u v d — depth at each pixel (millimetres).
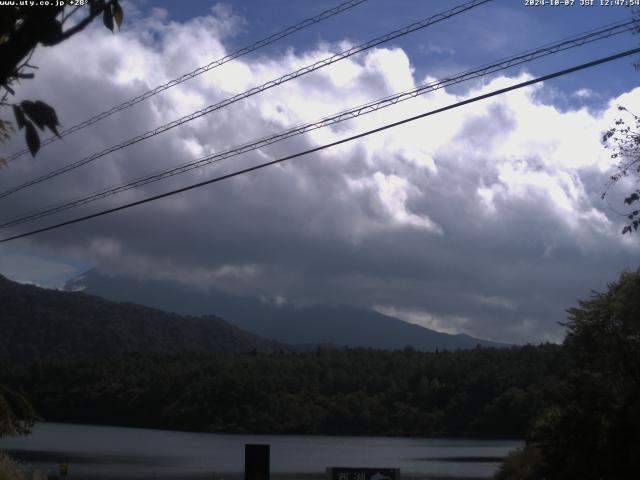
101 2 4766
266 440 116875
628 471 26531
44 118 4281
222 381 138875
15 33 4223
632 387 27547
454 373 134625
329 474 17594
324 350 169000
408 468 73500
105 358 161000
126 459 83062
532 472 30828
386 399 135750
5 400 20391
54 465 72438
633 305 28484
